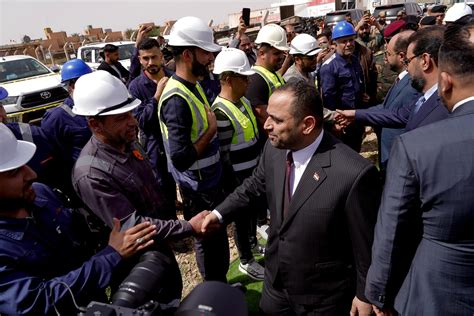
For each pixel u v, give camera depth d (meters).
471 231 1.29
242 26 5.12
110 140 1.74
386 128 3.14
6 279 1.28
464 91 1.32
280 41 3.14
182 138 2.25
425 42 2.18
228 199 2.05
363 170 1.49
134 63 4.70
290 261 1.69
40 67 8.94
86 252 1.75
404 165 1.37
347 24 3.96
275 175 1.76
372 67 4.77
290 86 1.56
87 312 1.14
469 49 1.29
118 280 1.72
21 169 1.35
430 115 2.17
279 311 1.89
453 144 1.26
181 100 2.24
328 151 1.57
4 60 8.53
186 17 2.32
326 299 1.68
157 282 1.36
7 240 1.32
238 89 2.63
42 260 1.41
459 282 1.34
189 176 2.51
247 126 2.69
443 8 7.11
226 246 2.70
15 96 7.28
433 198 1.31
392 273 1.48
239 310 1.08
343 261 1.66
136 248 1.57
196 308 1.05
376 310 1.60
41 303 1.28
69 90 3.18
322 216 1.55
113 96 1.67
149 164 2.03
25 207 1.42
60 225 1.56
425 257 1.40
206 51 2.30
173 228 1.81
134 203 1.82
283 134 1.57
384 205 1.45
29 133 2.61
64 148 2.85
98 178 1.67
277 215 1.74
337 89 4.10
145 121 3.44
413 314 1.45
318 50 3.70
